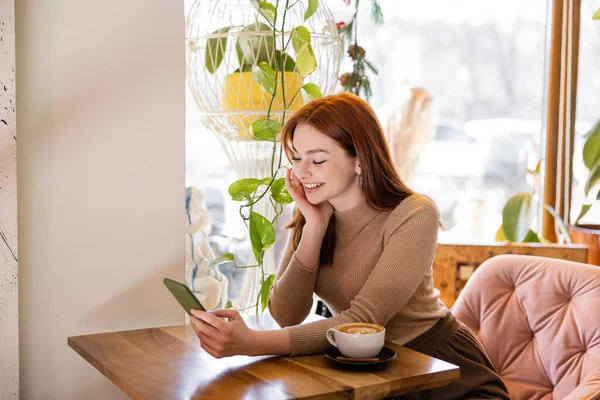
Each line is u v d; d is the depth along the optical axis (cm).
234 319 132
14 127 153
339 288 162
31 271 160
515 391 178
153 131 169
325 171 151
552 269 181
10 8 151
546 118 266
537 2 267
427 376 121
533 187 269
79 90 162
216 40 192
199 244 217
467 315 191
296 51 181
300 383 117
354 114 152
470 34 264
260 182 185
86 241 164
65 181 162
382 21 253
